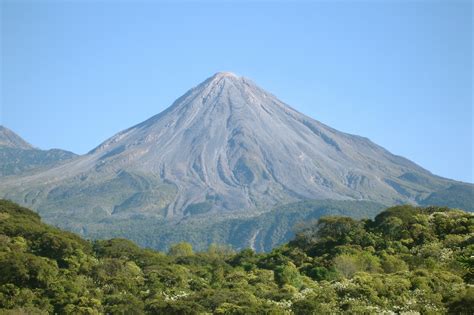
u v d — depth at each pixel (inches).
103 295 4101.9
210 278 4662.9
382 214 5393.7
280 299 3875.5
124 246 5167.3
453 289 3560.5
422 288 3661.4
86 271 4429.1
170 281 4419.3
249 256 5369.1
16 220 5123.0
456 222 4955.7
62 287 4015.8
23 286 4045.3
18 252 4298.7
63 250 4608.8
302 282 4261.8
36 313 3681.1
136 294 4183.1
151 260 4963.1
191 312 3703.3
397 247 4756.4
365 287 3661.4
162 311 3747.5
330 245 5068.9
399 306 3489.2
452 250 4471.0
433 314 3245.6
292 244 5339.6
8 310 3663.9
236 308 3634.4
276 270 4584.2
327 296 3671.3
